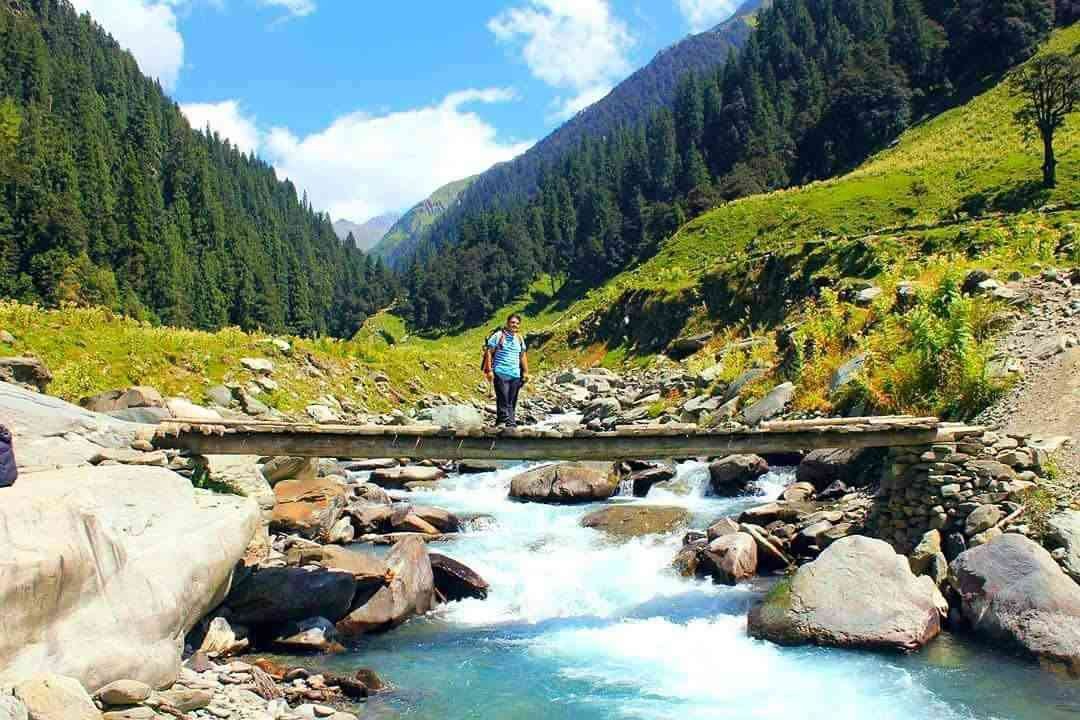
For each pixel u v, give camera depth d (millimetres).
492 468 28922
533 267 176875
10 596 7816
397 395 40281
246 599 13078
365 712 10625
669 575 16250
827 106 147500
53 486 9852
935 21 155750
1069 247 28484
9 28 180250
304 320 171000
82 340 29375
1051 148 71875
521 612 14867
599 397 52094
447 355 49938
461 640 13469
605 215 176375
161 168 182000
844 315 29312
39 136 133750
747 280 64812
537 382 61469
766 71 196375
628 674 11898
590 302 130875
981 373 19172
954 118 118500
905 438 15242
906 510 15336
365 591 14328
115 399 21953
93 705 7762
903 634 11984
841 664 11734
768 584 15461
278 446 15023
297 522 17891
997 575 12430
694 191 135125
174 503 11234
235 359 33562
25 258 99562
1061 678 10922
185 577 10266
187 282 130625
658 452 15547
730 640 13000
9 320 28438
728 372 34156
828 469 19906
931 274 29000
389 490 25344
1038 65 74312
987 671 11242
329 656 12734
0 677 7629
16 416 13648
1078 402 16969
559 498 23094
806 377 26203
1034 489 14297
